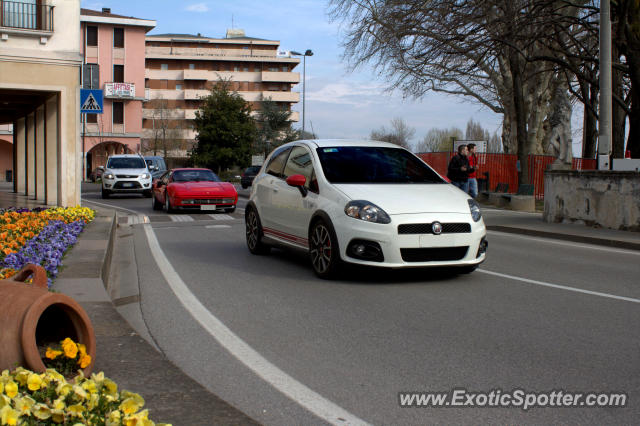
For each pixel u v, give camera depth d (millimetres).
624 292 7109
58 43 17062
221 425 3104
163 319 5902
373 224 7152
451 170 18984
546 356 4633
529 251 10992
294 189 8641
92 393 2725
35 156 22359
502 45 23266
